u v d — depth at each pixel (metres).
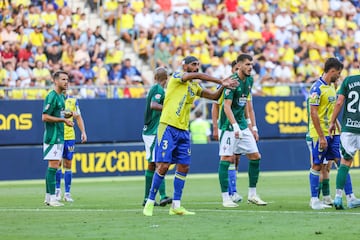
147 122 28.28
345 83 24.69
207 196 33.34
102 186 41.41
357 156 51.12
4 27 51.22
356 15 63.19
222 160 27.61
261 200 28.20
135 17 56.12
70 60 52.19
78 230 20.39
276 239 18.17
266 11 59.88
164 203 27.91
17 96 47.22
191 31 56.81
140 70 55.22
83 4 55.84
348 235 18.64
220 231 19.67
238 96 27.48
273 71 57.59
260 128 50.03
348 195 25.92
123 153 47.97
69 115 29.11
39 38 51.75
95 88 48.59
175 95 23.62
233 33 58.19
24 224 22.05
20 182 46.38
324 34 60.84
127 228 20.58
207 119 49.84
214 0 59.19
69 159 32.34
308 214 23.61
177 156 23.88
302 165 50.84
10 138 46.19
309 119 26.22
